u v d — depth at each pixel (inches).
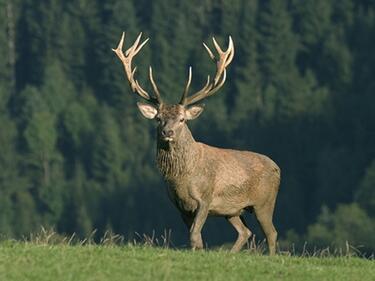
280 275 1042.7
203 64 7475.4
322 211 5364.2
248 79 7573.8
